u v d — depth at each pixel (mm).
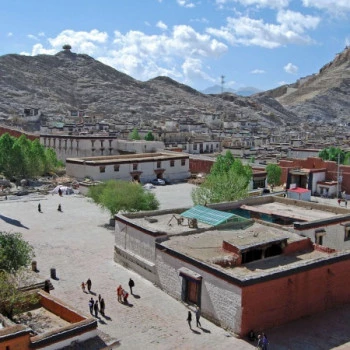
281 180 89562
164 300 35562
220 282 31500
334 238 43031
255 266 34156
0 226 56844
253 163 96938
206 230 40531
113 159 93188
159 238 38219
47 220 60625
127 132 150000
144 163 93875
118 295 35406
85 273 41094
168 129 171875
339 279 35000
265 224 42531
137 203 55781
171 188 89438
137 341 29453
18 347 20000
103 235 53781
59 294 36344
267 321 31141
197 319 31672
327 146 138625
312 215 46969
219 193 55125
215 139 146625
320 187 84375
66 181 87312
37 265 42844
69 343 21531
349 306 35312
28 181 86125
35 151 89125
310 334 30781
